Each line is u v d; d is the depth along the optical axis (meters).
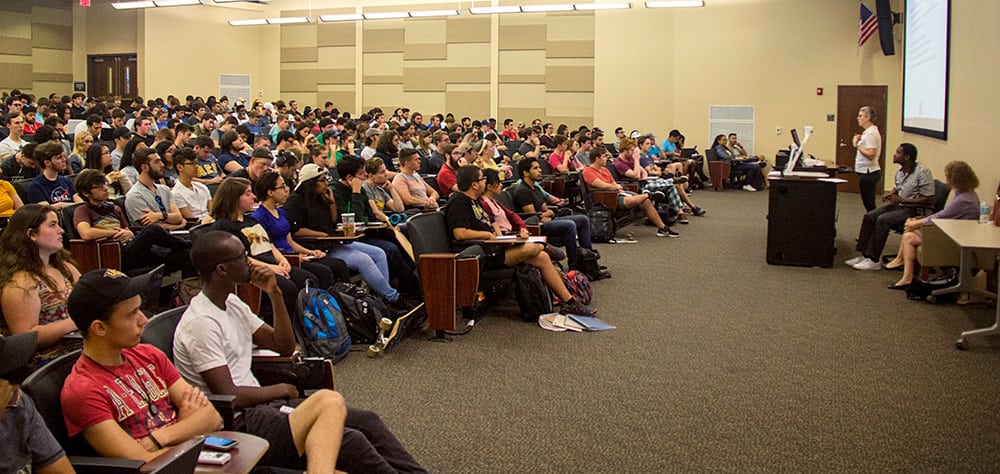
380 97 17.62
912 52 10.05
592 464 2.96
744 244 8.29
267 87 18.31
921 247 5.58
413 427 3.31
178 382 2.24
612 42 15.53
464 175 5.22
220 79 17.64
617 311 5.38
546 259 5.12
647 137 12.46
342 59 17.83
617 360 4.27
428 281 4.59
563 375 4.01
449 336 4.71
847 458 3.01
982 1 6.54
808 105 14.18
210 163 7.64
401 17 16.94
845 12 13.77
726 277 6.56
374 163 6.13
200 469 1.85
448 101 17.02
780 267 7.00
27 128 10.40
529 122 16.36
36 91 17.27
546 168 9.95
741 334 4.80
